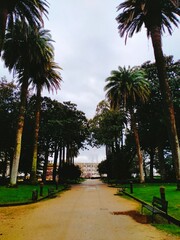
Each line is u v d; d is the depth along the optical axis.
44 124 42.03
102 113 50.47
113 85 38.97
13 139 39.44
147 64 43.75
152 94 39.41
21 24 21.05
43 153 50.19
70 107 45.94
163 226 8.23
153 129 41.12
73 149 65.50
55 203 15.42
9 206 13.98
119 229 8.01
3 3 13.16
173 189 20.11
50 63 34.31
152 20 21.25
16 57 29.48
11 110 39.12
